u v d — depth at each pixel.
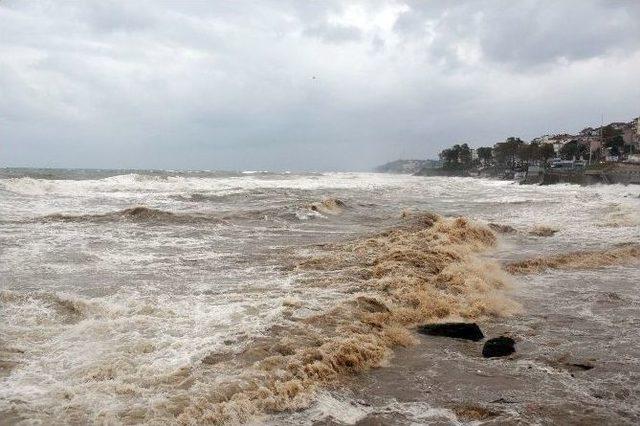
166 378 5.79
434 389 5.94
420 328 8.24
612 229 20.77
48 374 5.86
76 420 4.85
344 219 23.56
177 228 18.70
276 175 88.50
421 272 11.59
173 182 45.94
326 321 7.93
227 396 5.38
